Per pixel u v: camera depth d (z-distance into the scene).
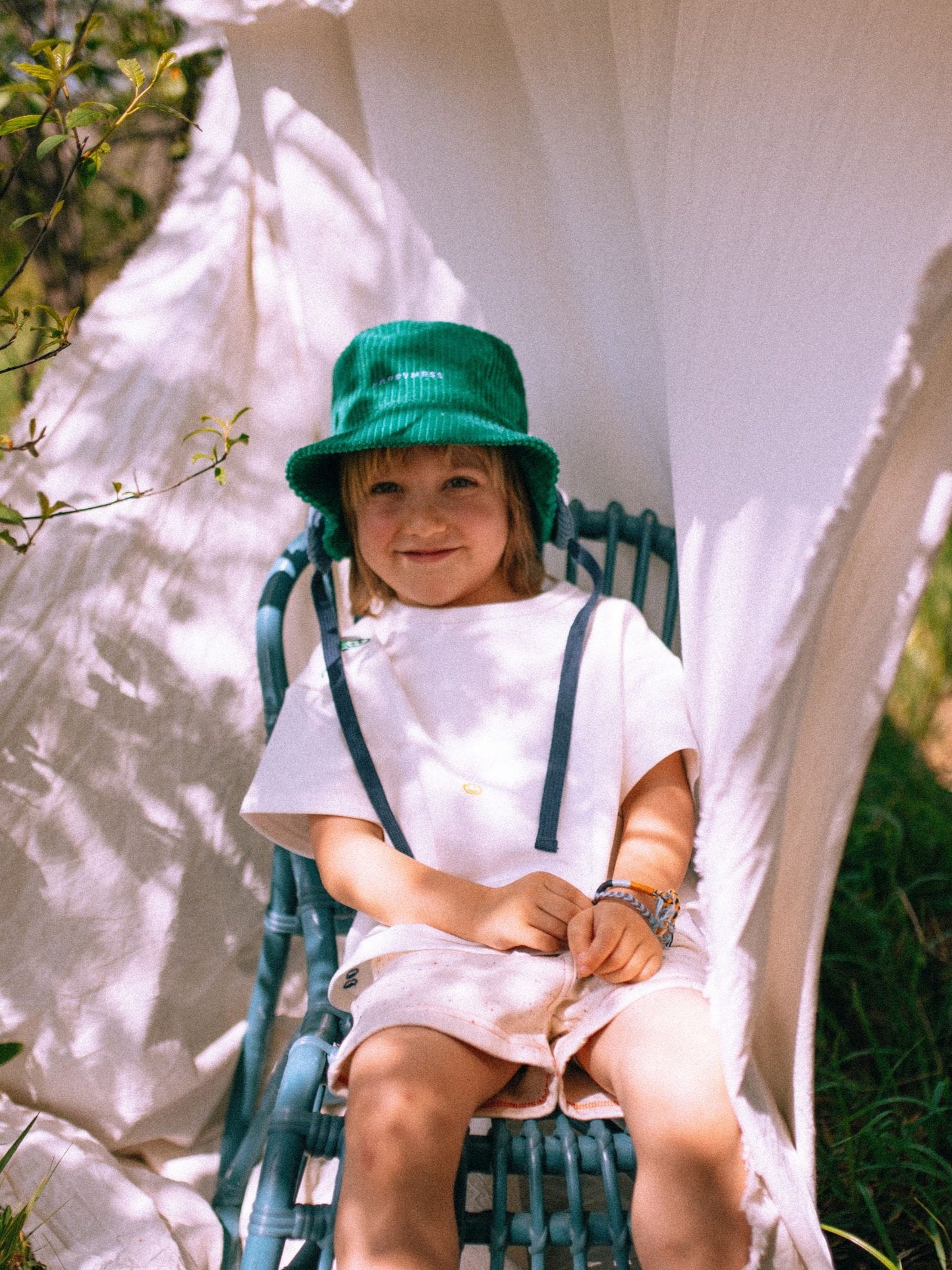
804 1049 1.41
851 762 1.33
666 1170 1.36
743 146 1.49
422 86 1.94
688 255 1.61
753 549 1.36
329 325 2.05
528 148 1.98
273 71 1.99
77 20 2.57
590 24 1.86
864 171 1.30
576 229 1.96
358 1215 1.33
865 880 2.79
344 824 1.72
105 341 2.07
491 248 2.00
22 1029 1.89
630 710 1.77
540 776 1.75
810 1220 1.35
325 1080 1.59
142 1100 1.92
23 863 1.92
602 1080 1.52
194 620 2.03
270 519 2.08
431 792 1.73
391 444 1.74
